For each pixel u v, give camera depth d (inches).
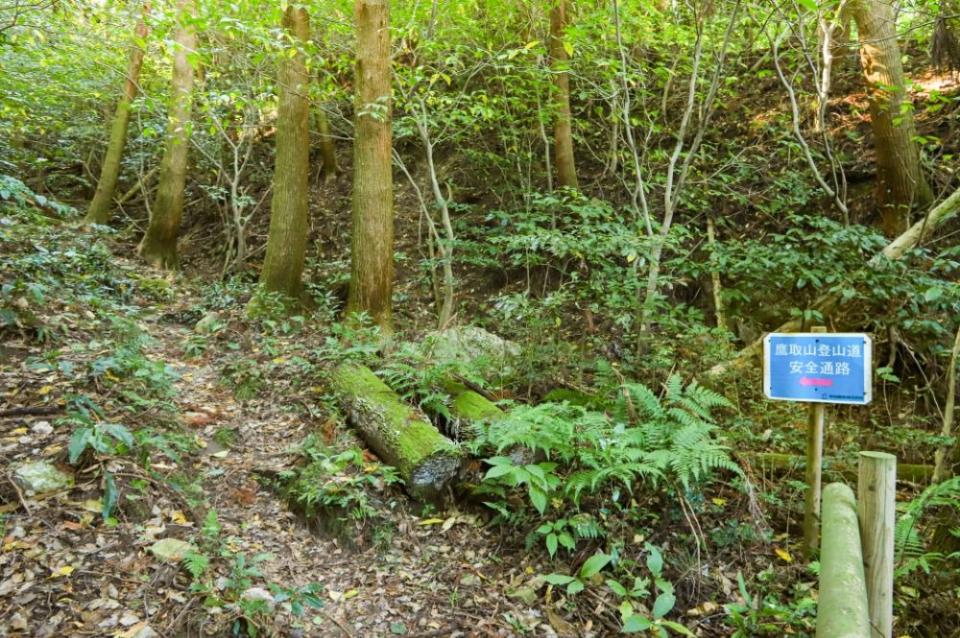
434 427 155.6
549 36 283.4
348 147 504.4
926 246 232.2
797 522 142.2
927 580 115.6
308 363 203.9
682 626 105.4
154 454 142.0
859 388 107.9
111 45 412.5
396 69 305.0
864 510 83.7
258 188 469.4
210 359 219.8
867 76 252.5
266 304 262.8
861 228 215.9
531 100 334.6
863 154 288.2
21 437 129.7
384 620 112.0
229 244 379.6
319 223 411.5
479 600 117.3
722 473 155.2
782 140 307.0
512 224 307.6
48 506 114.5
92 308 224.5
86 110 461.4
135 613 98.8
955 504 109.9
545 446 134.0
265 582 114.1
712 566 127.6
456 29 307.3
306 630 106.4
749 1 260.1
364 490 141.2
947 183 224.5
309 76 309.3
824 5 224.4
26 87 355.6
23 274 211.6
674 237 204.1
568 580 113.1
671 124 359.3
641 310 209.2
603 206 241.6
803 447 169.8
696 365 199.8
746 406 190.7
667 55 338.0
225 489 142.7
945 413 160.2
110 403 150.9
